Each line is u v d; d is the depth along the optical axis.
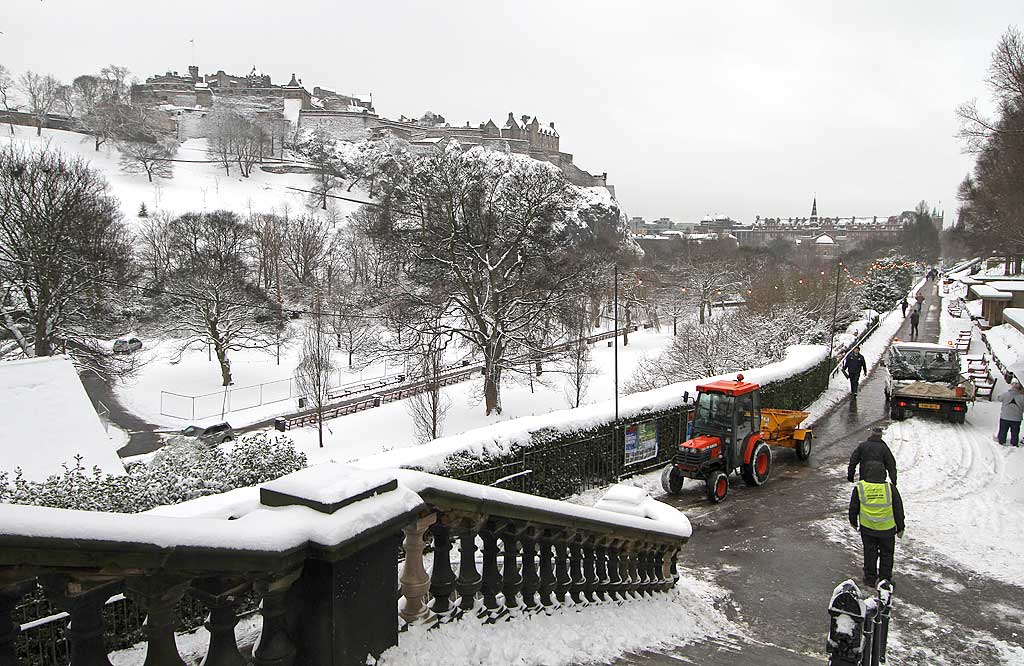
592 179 169.50
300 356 58.50
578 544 6.11
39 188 39.59
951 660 7.64
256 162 138.88
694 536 12.23
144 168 121.44
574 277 40.41
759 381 20.66
